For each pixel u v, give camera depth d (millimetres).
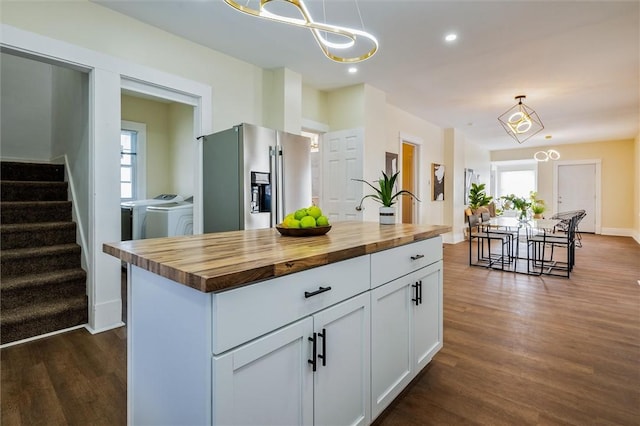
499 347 2299
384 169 4688
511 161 10078
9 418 1567
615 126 6773
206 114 3244
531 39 3061
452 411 1619
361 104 4332
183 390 993
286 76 3787
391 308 1614
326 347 1225
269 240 1521
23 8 2215
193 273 860
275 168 3086
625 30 2889
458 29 2887
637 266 4855
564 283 3967
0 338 2307
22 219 3045
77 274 2803
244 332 933
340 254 1240
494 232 5277
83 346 2307
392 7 2561
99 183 2590
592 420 1546
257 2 2545
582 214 5191
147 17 2732
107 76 2605
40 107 4176
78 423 1542
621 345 2320
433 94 4750
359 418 1407
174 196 4523
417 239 1786
